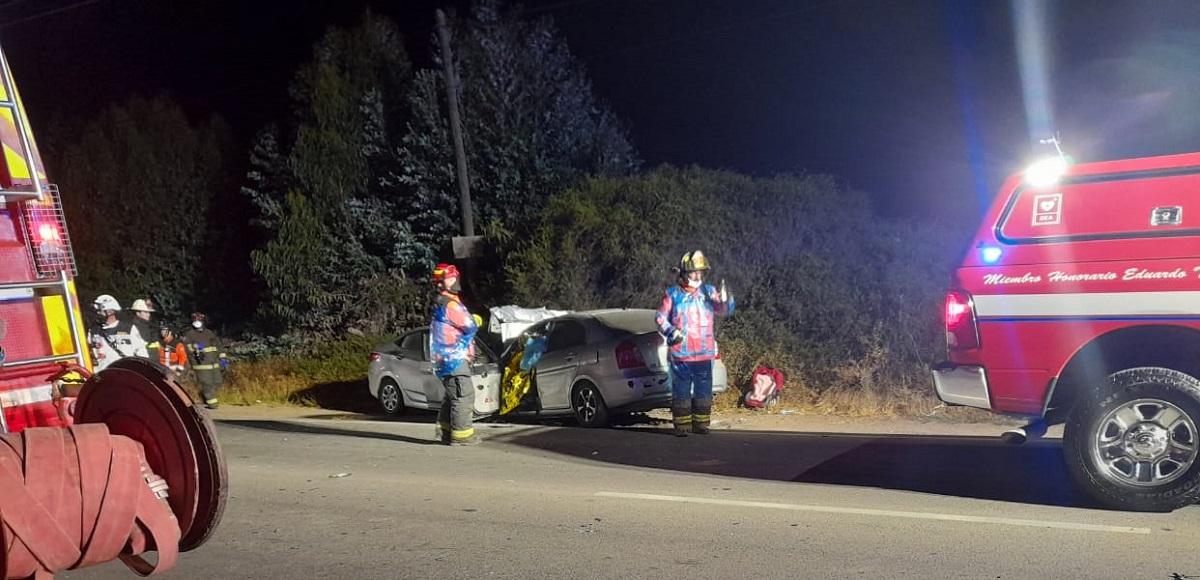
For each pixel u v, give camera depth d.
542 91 19.44
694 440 9.87
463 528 6.41
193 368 15.91
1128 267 6.03
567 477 8.05
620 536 6.05
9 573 3.38
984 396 6.52
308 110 21.34
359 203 20.41
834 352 12.64
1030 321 6.35
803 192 14.88
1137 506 6.04
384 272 20.31
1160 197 6.02
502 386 12.05
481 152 19.38
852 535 5.86
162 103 25.61
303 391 17.08
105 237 25.14
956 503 6.57
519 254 16.45
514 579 5.27
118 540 3.62
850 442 9.39
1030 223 6.43
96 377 4.14
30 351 4.43
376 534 6.35
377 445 10.43
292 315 20.53
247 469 9.05
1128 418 6.05
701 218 14.91
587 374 11.19
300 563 5.74
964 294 6.61
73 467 3.53
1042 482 7.14
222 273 24.19
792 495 7.01
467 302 18.42
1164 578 4.86
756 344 13.11
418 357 14.00
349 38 21.36
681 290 10.20
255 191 21.78
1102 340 6.13
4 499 3.34
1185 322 5.84
